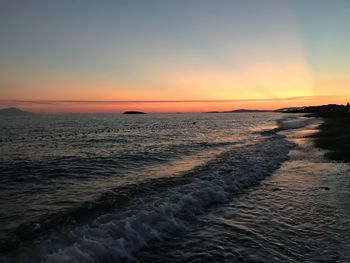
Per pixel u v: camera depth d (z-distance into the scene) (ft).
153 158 66.69
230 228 25.38
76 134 155.02
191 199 31.76
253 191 36.65
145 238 22.75
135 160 64.23
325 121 216.95
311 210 29.71
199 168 50.72
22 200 33.68
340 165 52.03
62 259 18.48
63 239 21.77
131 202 30.35
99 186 40.60
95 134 153.58
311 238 23.38
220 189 36.04
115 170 53.16
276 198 33.78
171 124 271.08
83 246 20.31
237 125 233.14
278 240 23.07
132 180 44.06
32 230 23.86
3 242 21.67
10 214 28.32
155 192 34.32
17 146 98.89
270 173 46.50
